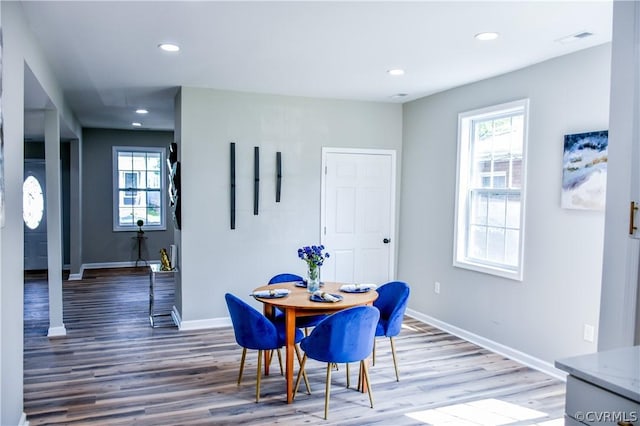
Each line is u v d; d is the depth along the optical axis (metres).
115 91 5.16
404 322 5.36
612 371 1.46
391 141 5.77
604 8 2.72
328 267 5.57
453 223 4.90
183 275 4.98
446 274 5.02
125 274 8.31
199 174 4.99
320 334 3.00
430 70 4.15
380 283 5.81
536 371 3.88
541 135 3.87
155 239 9.22
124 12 2.85
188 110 4.91
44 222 8.70
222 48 3.56
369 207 5.72
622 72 2.06
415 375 3.78
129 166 9.05
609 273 2.15
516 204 4.21
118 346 4.47
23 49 2.82
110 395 3.36
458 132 4.81
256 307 5.27
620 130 2.08
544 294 3.86
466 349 4.43
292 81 4.62
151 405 3.21
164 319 5.43
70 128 6.21
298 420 3.01
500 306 4.30
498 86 4.32
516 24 2.99
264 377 3.73
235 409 3.16
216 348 4.42
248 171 5.18
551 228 3.79
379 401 3.30
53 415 3.04
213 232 5.08
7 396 2.46
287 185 5.36
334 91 5.08
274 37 3.30
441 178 5.09
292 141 5.35
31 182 8.58
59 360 4.08
